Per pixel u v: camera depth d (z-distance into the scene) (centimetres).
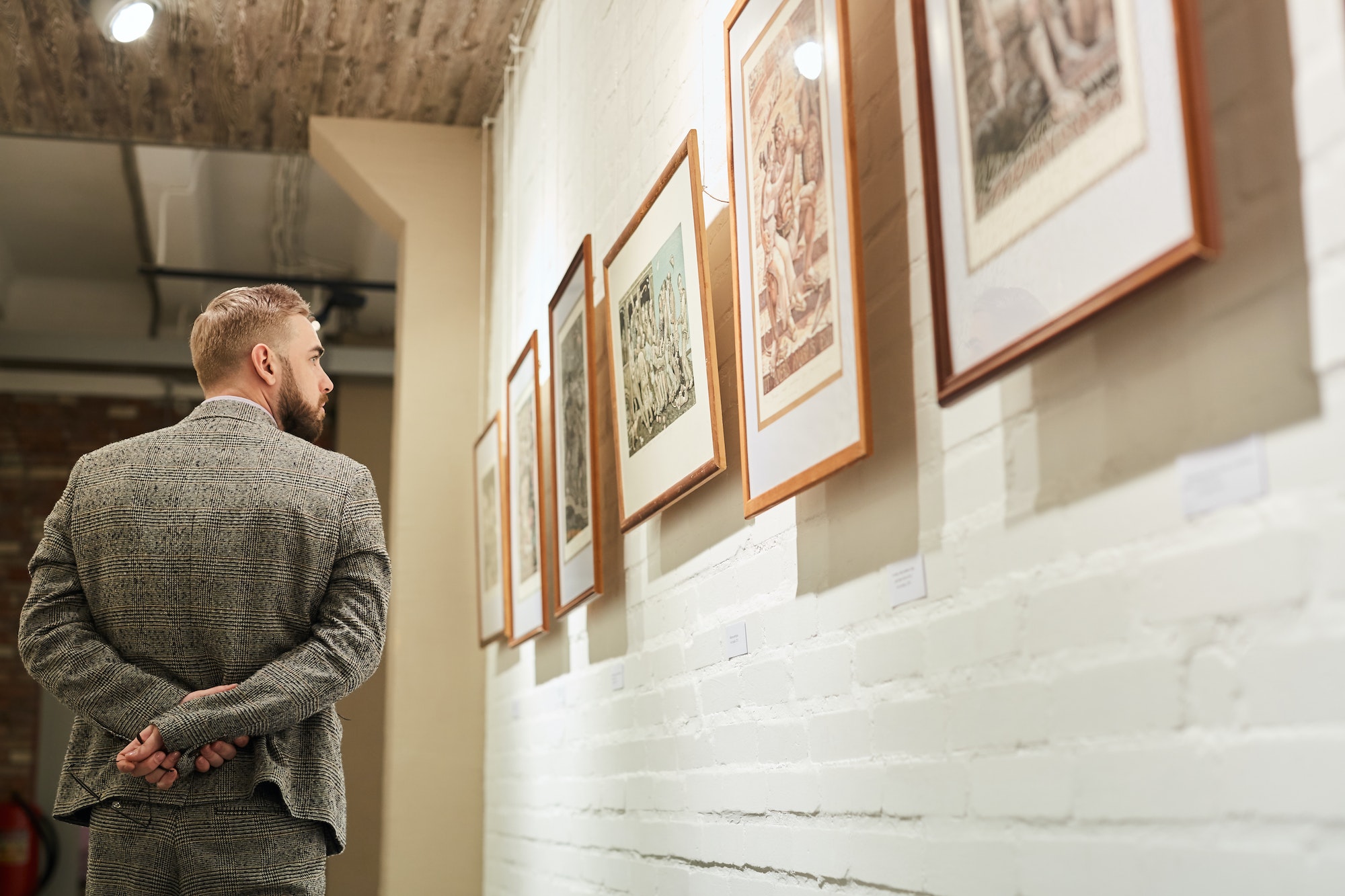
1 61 512
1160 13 120
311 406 214
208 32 496
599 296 358
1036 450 148
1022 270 143
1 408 946
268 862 179
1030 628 147
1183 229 116
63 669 178
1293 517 109
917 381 178
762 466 216
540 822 409
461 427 550
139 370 953
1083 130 132
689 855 263
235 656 183
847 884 192
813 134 198
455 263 565
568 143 417
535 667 425
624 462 304
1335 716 103
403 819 505
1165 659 124
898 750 178
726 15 261
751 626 236
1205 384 120
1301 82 109
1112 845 130
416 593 529
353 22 493
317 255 833
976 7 155
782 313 209
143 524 183
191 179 719
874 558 188
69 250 833
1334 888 102
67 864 878
